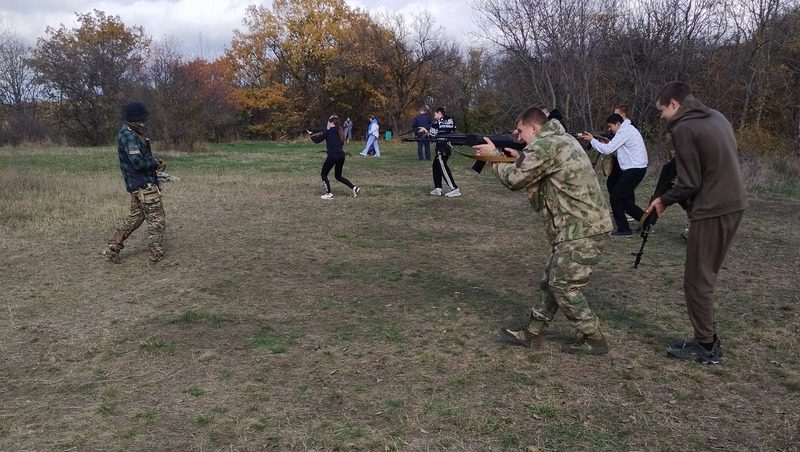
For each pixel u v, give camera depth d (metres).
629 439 3.36
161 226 7.13
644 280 6.40
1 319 5.31
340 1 42.56
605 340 4.49
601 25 17.70
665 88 4.20
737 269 6.77
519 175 4.15
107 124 33.22
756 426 3.48
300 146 30.72
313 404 3.79
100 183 13.41
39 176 13.31
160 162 7.14
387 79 39.72
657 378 4.09
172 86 26.38
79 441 3.38
